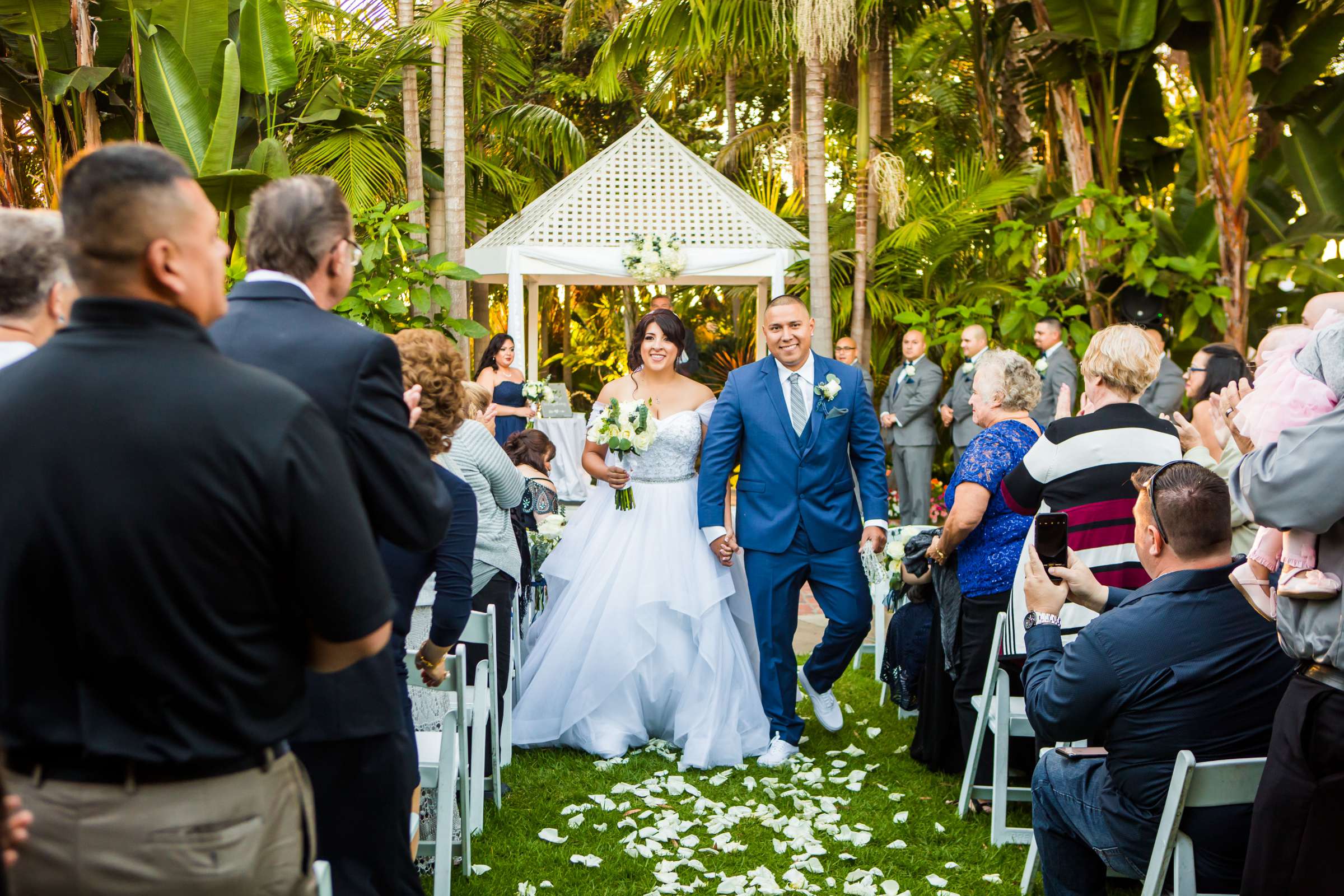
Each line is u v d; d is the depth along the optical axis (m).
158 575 1.35
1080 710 2.50
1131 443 3.55
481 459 3.97
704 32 10.55
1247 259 8.56
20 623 1.35
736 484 4.72
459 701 3.28
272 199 2.06
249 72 8.34
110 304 1.42
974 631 4.03
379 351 1.97
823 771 4.45
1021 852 3.61
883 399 10.27
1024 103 10.55
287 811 1.52
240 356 1.93
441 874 3.08
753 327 14.70
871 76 12.53
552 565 4.96
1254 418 2.16
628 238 10.73
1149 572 2.70
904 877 3.42
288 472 1.42
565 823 3.84
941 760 4.41
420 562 2.62
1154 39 8.52
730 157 15.45
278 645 1.48
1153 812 2.47
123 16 7.56
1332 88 8.87
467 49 11.63
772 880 3.31
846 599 4.61
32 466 1.35
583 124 18.55
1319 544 2.08
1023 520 3.96
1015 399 4.08
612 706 4.62
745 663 4.77
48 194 7.35
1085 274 9.20
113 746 1.34
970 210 10.32
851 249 12.15
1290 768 2.10
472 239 13.45
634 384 4.97
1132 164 9.70
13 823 1.21
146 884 1.36
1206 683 2.43
